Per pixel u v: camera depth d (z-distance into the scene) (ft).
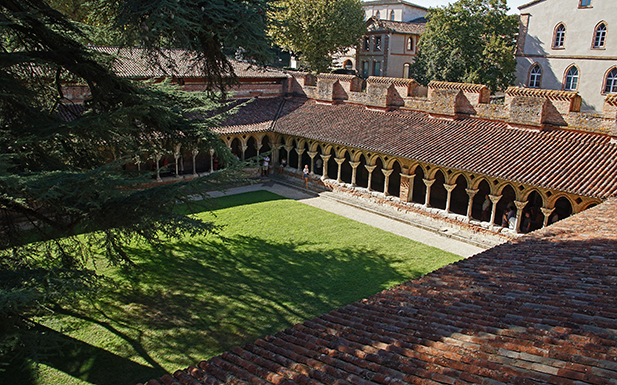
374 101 107.86
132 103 48.65
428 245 78.48
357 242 78.84
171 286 61.31
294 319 54.19
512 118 84.84
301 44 166.09
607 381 17.44
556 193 69.10
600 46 162.61
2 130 39.75
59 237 48.47
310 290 61.26
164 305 56.49
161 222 43.80
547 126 81.56
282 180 118.73
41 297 29.76
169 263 68.13
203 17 43.96
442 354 22.89
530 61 179.42
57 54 46.26
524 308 28.17
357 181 123.54
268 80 129.80
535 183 68.74
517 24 183.73
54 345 33.78
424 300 33.14
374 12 264.52
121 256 51.93
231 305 56.95
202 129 53.57
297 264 69.21
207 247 74.18
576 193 64.69
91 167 52.54
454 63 161.79
